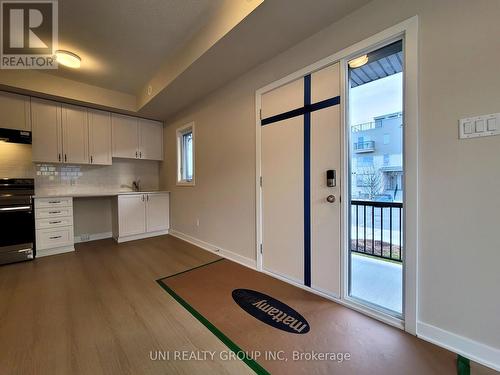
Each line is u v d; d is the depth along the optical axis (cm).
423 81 145
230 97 297
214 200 332
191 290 217
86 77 337
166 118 455
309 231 214
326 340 147
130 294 209
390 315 165
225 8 199
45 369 124
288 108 229
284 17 182
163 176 482
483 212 126
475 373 120
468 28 129
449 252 137
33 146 335
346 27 182
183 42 256
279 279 240
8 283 232
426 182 144
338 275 194
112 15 211
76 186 399
